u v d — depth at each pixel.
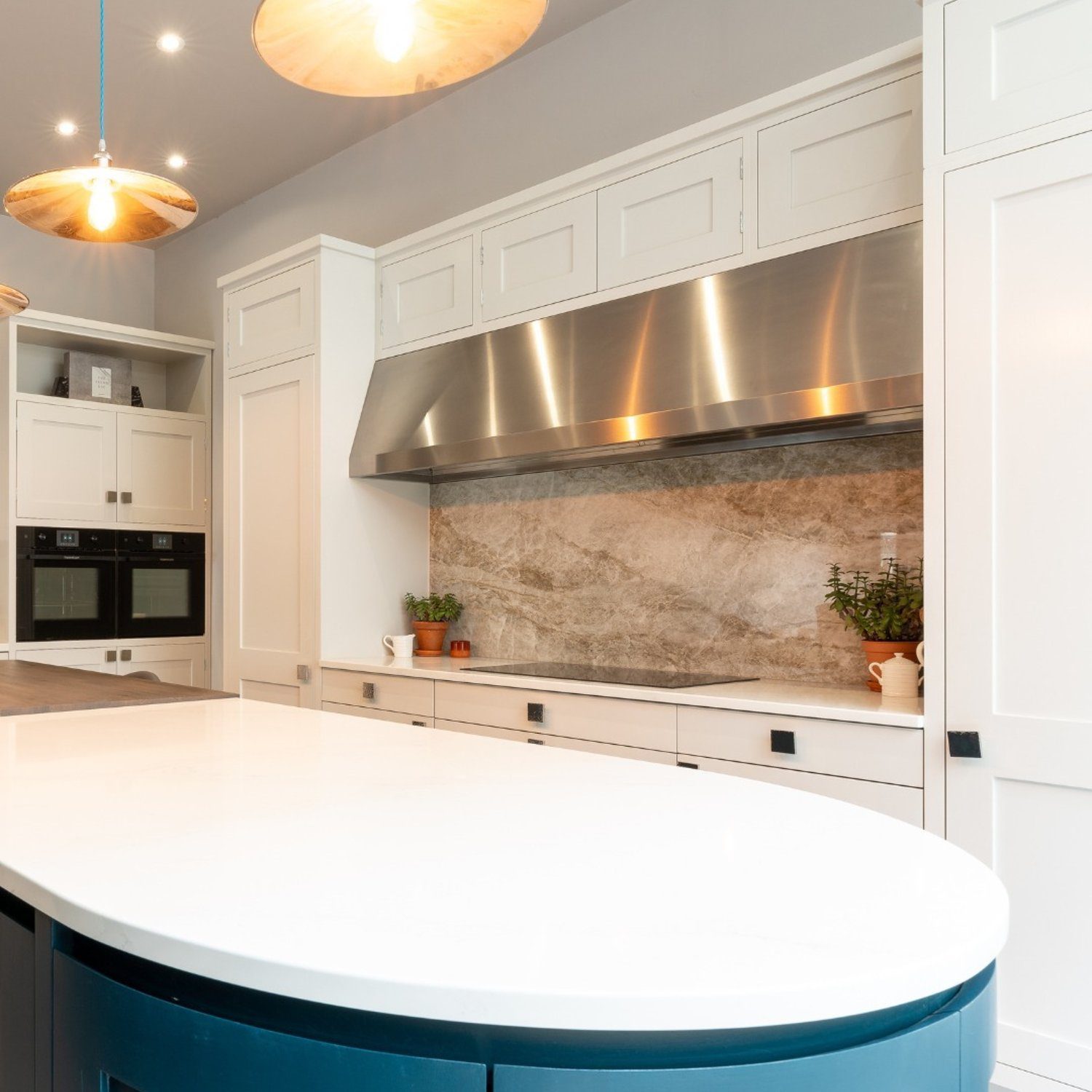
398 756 1.54
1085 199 1.94
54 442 4.66
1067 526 1.94
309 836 1.05
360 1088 0.72
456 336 3.62
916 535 2.73
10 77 3.89
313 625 3.78
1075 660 1.92
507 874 0.91
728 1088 0.69
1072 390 1.94
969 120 2.09
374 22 1.37
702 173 2.88
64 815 1.14
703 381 2.71
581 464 3.56
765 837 1.05
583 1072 0.69
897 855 0.98
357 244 4.11
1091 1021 1.88
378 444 3.67
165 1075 0.81
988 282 2.05
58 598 4.63
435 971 0.69
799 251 2.66
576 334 3.15
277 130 4.41
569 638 3.62
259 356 4.07
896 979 0.69
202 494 5.22
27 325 4.64
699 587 3.23
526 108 3.84
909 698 2.44
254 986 0.72
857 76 2.51
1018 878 1.98
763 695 2.55
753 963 0.71
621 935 0.76
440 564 4.12
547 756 1.53
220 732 1.79
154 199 1.98
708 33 3.28
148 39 3.62
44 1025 0.94
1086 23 1.95
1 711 2.00
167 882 0.89
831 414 2.44
